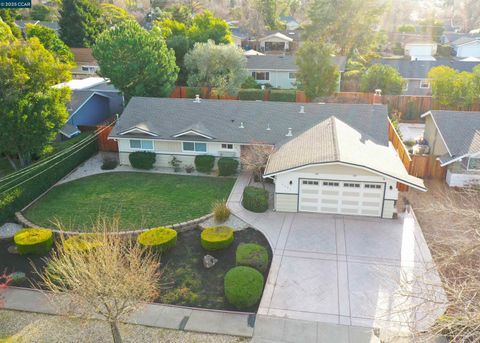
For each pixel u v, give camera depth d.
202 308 14.80
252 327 13.83
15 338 13.45
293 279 16.23
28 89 24.33
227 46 42.38
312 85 39.19
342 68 46.38
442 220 20.48
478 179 23.67
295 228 19.95
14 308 14.91
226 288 14.73
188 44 47.06
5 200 21.08
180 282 16.27
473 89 36.25
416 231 19.55
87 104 34.91
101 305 12.73
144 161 27.19
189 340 13.33
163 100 29.45
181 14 68.19
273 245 18.55
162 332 13.69
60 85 36.88
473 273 11.70
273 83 49.22
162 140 26.84
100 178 26.56
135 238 19.30
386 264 17.02
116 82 35.53
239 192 24.05
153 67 35.25
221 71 42.41
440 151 26.92
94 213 21.84
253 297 14.54
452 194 23.56
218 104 28.73
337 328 13.70
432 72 38.97
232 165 26.05
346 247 18.31
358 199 20.78
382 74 40.41
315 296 15.26
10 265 17.58
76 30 62.72
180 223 20.48
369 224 20.22
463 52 70.81
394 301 14.83
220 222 20.66
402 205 22.19
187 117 28.02
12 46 23.75
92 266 11.48
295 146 23.33
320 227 20.02
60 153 27.03
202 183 25.47
